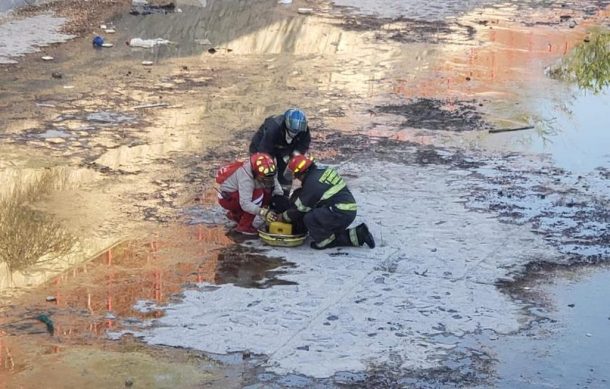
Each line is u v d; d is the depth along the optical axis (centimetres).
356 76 1734
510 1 2603
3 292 862
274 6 2364
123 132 1354
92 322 812
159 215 1058
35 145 1282
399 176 1191
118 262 933
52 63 1731
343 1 2481
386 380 735
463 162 1260
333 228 961
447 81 1719
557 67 1862
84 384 718
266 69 1761
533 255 971
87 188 1134
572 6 2559
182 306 841
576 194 1148
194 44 1938
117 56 1805
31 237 982
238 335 794
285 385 723
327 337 795
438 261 948
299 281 895
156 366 745
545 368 763
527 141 1370
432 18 2322
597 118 1506
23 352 761
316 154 1269
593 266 951
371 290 882
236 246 977
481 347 791
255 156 991
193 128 1383
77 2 2259
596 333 821
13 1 2103
